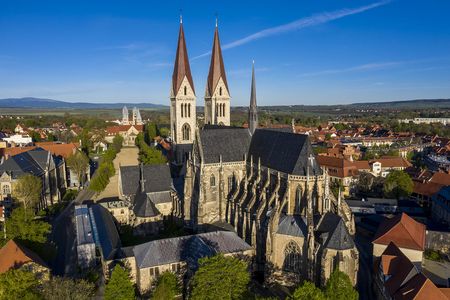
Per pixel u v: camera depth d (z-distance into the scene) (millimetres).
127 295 71438
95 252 95438
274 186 100812
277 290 85312
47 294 63344
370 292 86312
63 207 148750
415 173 182500
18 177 134000
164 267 82562
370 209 139875
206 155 112875
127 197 132875
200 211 111312
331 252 78000
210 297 64250
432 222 125875
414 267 75438
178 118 160375
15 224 91938
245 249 89000
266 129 118250
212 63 153875
